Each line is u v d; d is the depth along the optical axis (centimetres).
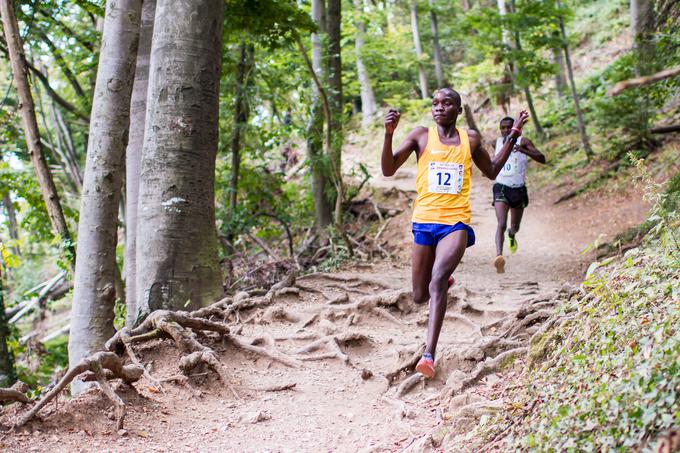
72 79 1788
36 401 482
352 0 3412
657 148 1656
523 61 2094
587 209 1565
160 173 779
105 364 484
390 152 471
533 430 362
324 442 472
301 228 1808
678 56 1048
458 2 3503
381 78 3678
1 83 2077
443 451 412
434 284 466
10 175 1381
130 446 443
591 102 2164
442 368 593
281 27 1263
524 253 1323
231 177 1603
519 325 650
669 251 488
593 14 3138
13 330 1583
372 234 1727
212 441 467
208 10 798
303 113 1653
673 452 266
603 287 499
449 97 478
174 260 769
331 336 679
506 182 907
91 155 827
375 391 582
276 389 578
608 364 377
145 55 1004
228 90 1617
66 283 1988
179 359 595
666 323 361
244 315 786
